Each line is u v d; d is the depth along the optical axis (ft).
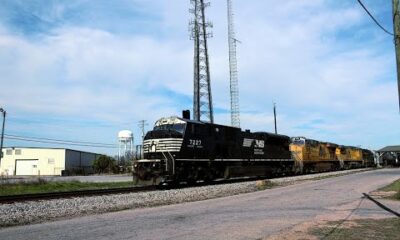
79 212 55.67
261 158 138.31
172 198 72.02
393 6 54.80
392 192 76.74
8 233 40.86
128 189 90.53
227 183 112.57
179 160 99.14
